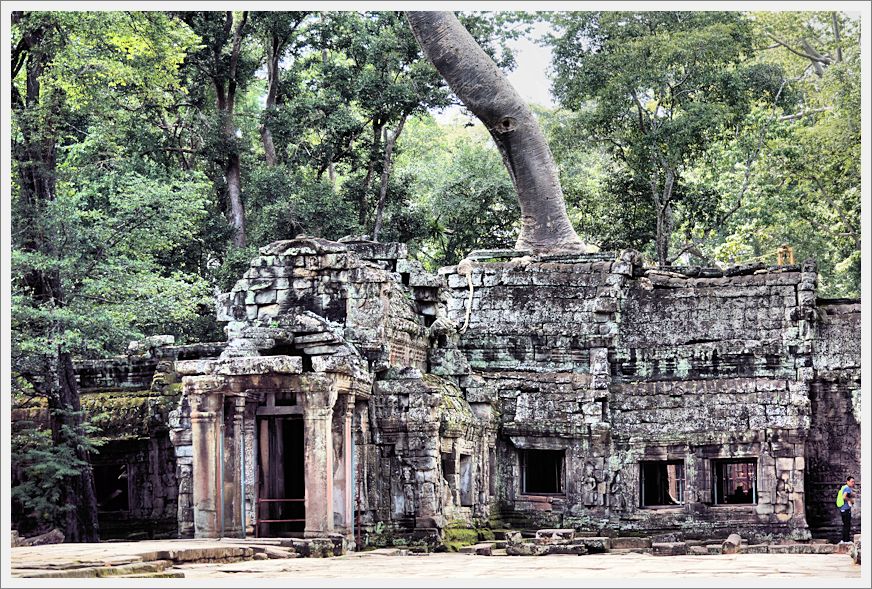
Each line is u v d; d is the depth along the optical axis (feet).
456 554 114.73
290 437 122.01
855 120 192.34
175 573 76.59
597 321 148.56
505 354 148.97
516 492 143.74
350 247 138.72
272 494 116.06
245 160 206.59
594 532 140.36
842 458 144.36
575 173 243.40
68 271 132.05
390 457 120.88
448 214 208.74
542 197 176.65
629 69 189.67
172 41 149.38
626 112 197.67
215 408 111.96
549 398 144.46
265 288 126.41
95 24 135.85
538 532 130.00
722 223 209.26
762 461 141.38
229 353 114.42
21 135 133.49
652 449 144.15
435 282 137.80
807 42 229.45
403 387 121.39
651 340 150.00
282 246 126.62
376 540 118.11
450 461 126.41
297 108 190.29
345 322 124.26
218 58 193.77
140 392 140.26
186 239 183.11
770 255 208.44
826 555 112.68
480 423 135.74
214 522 111.14
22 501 123.13
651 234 203.62
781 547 122.11
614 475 143.54
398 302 129.18
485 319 150.30
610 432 143.95
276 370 109.09
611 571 85.46
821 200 208.95
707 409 144.05
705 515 141.69
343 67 196.44
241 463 111.65
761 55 230.68
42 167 133.80
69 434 125.90
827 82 197.77
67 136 176.65
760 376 145.69
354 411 117.08
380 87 192.34
